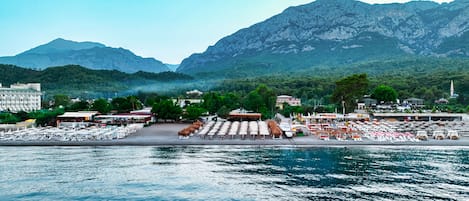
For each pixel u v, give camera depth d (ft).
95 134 521.65
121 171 343.87
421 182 306.76
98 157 402.11
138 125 647.15
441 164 364.79
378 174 330.54
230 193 283.38
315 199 269.44
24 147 468.34
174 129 635.66
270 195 278.26
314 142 486.38
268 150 440.04
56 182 312.71
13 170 348.79
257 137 526.16
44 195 282.77
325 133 542.16
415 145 472.03
